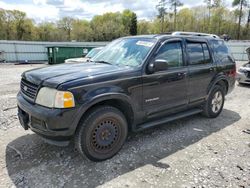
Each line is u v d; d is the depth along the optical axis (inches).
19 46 1099.3
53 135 112.4
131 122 141.8
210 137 164.1
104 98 121.1
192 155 137.9
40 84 117.6
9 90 320.8
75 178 113.8
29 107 119.0
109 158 132.0
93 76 121.3
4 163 125.4
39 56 1157.1
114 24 2568.9
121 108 138.1
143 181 112.3
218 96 204.4
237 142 156.8
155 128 178.1
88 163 127.0
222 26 2160.4
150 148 145.4
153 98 146.6
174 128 179.5
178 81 160.6
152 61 144.1
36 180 111.7
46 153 136.6
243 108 241.0
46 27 2349.9
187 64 168.9
